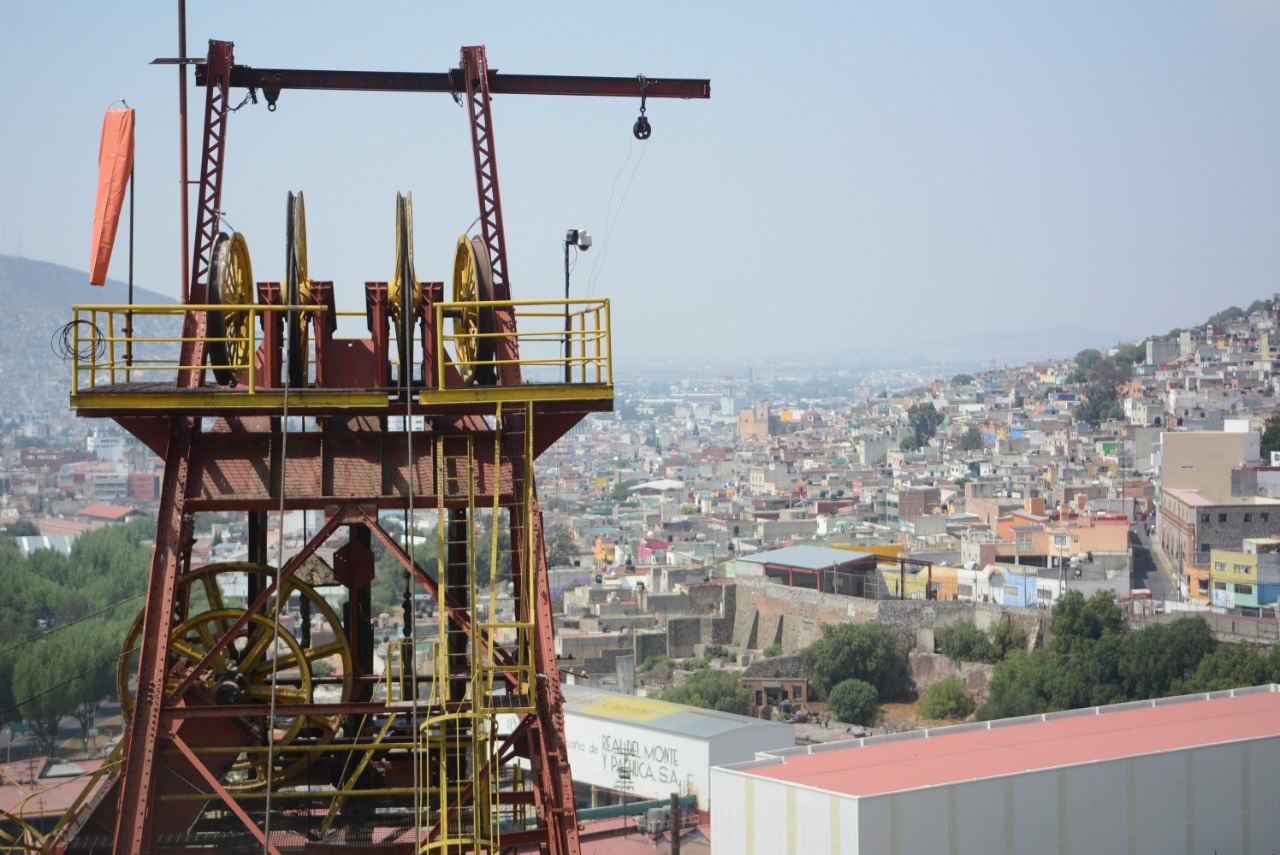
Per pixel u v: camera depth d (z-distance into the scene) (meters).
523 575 27.64
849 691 164.00
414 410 28.03
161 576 26.86
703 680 167.25
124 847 25.64
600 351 28.27
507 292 33.09
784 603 196.00
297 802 30.38
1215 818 72.38
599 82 36.41
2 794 77.25
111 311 27.70
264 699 31.14
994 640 169.00
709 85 36.81
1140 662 151.00
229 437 28.08
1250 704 85.12
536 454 29.08
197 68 34.47
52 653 134.00
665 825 87.88
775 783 67.69
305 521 35.75
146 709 26.30
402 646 31.06
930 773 68.44
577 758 107.12
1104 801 69.44
